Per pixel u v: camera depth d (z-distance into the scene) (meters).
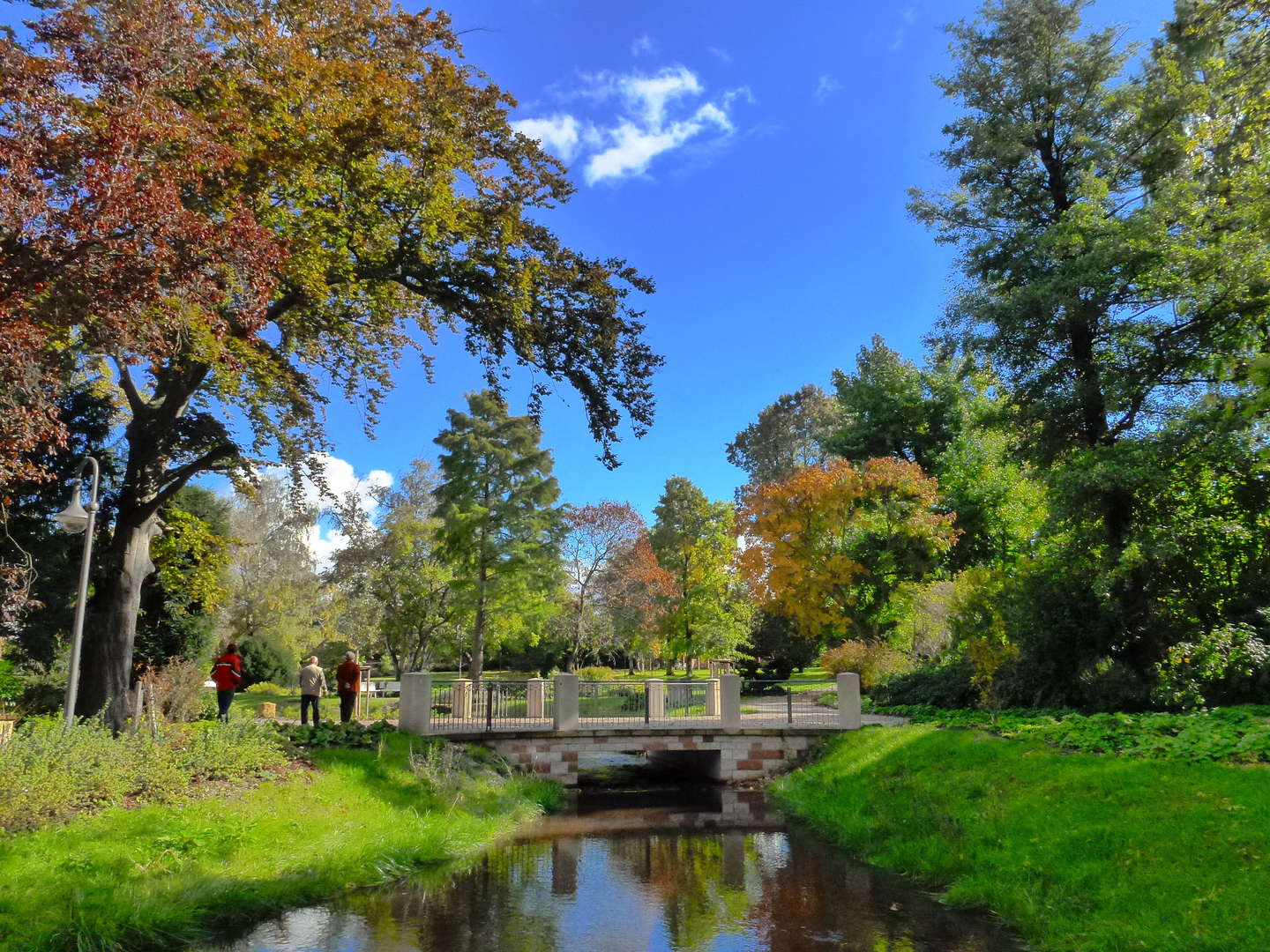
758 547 29.02
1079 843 8.34
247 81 11.52
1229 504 18.42
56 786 8.88
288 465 14.42
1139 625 18.62
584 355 15.58
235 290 10.79
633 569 39.00
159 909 7.49
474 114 13.95
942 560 30.70
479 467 31.55
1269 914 5.84
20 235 7.93
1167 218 18.80
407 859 10.55
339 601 36.09
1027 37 22.05
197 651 22.80
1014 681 19.30
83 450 18.45
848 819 12.91
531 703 19.59
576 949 7.38
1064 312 20.02
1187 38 13.86
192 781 10.69
